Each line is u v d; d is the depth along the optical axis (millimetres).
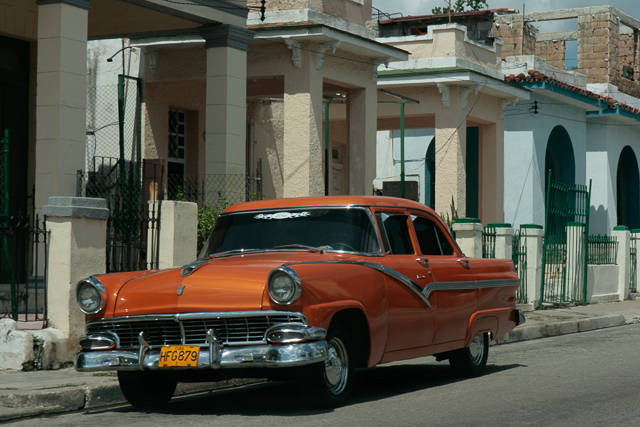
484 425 5816
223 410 6617
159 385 6977
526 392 7348
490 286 8477
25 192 13938
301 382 6215
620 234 19969
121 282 6516
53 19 10531
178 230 10148
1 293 10977
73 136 10648
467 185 26328
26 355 8164
